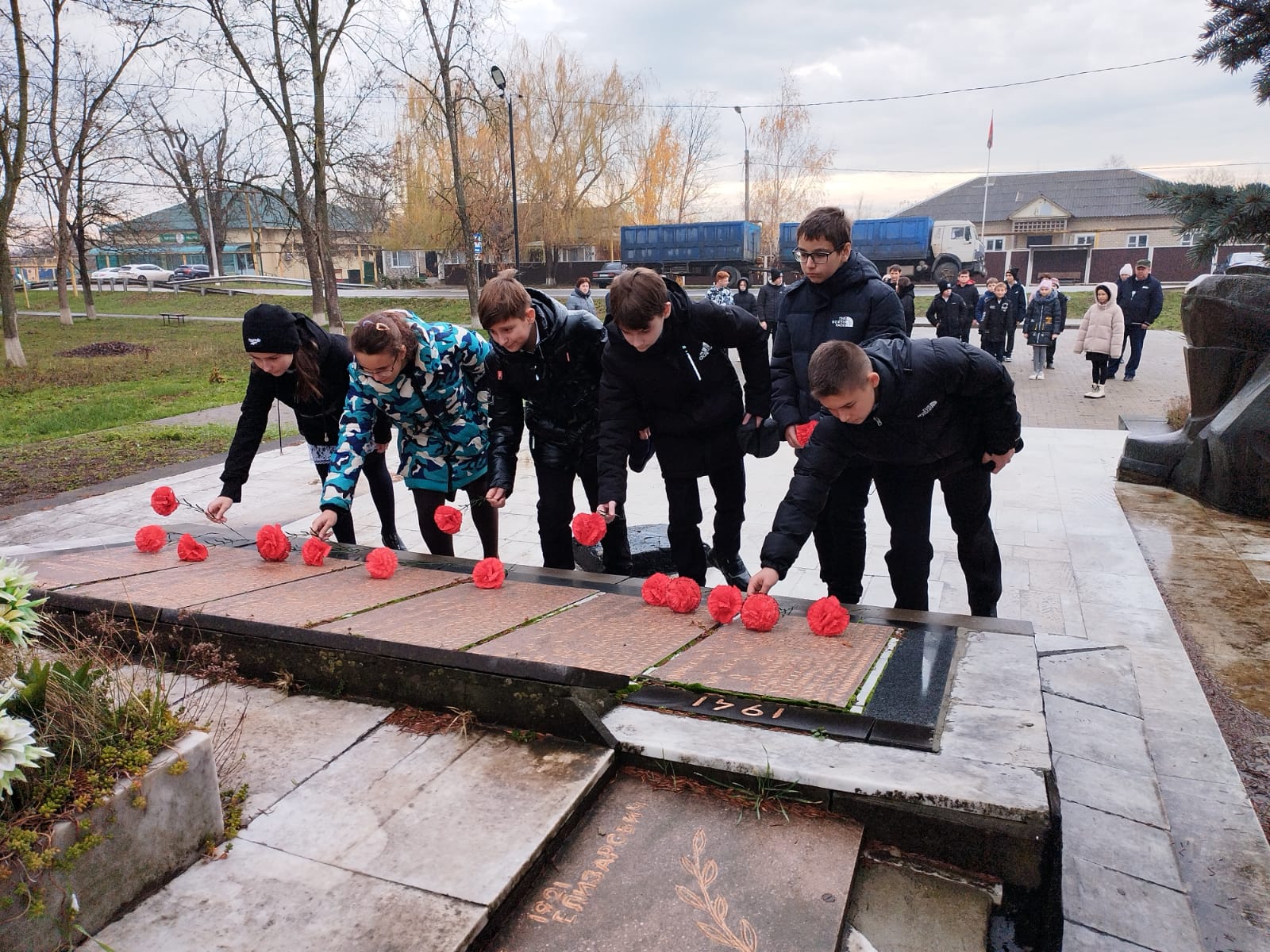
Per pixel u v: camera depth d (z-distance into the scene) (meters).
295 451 8.79
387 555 2.92
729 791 1.75
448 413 3.52
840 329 3.31
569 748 1.88
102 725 1.55
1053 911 1.53
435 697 2.08
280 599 2.60
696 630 2.41
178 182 30.98
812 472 2.65
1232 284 5.96
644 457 3.89
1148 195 6.69
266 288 41.41
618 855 1.61
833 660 2.17
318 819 1.68
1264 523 5.64
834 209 3.25
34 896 1.28
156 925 1.40
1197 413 6.30
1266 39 6.36
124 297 38.72
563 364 3.44
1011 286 13.93
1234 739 3.12
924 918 1.50
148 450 9.33
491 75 23.08
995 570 3.28
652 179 37.69
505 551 5.40
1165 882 2.11
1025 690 1.97
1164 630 3.91
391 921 1.39
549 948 1.41
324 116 22.30
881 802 1.62
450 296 32.94
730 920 1.44
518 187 34.38
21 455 9.16
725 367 3.38
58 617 2.57
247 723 2.07
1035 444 7.79
